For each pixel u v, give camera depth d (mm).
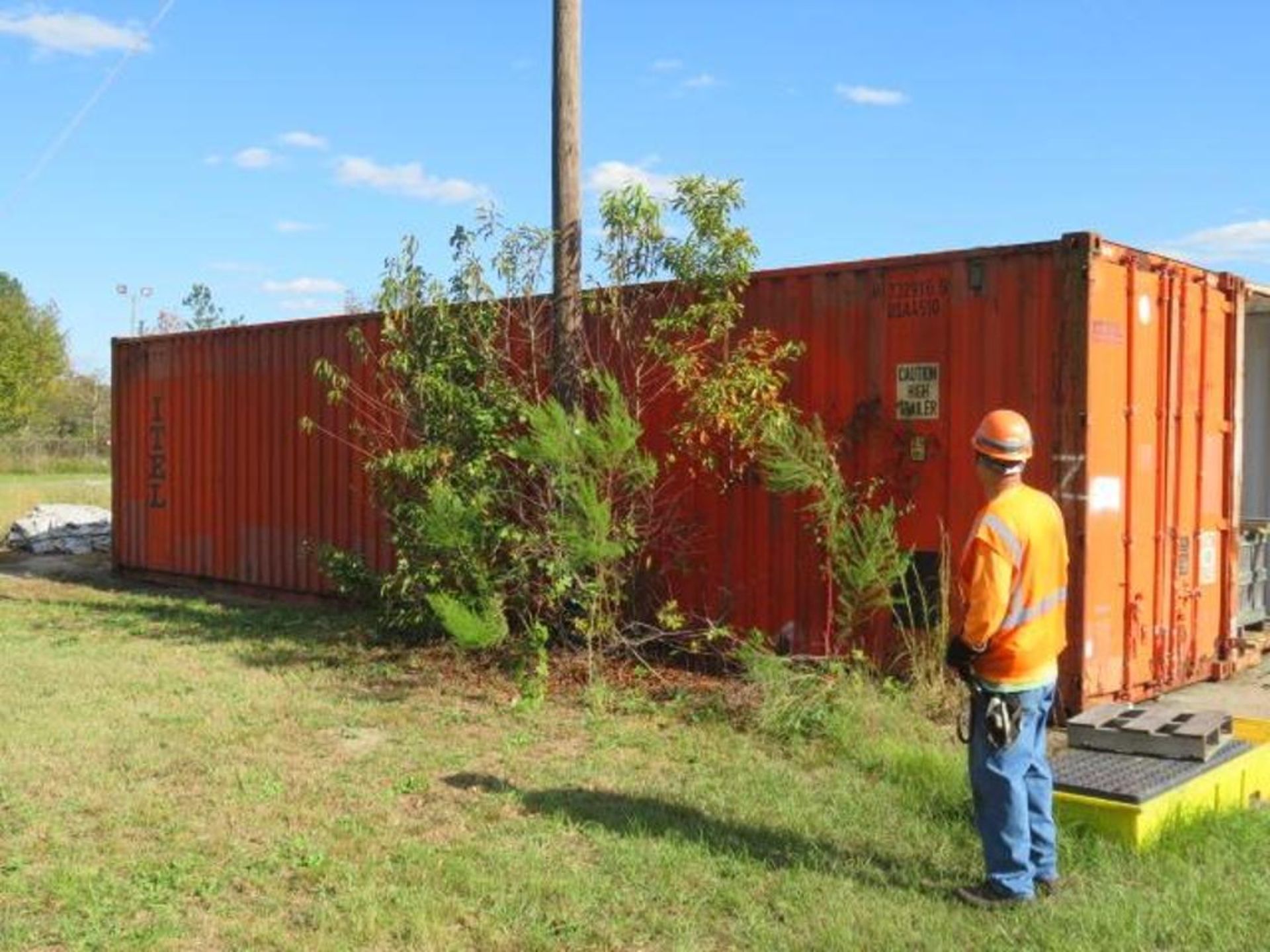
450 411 10117
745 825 6043
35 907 5082
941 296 8727
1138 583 8680
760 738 7754
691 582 10000
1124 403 8492
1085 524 8047
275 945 4703
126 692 9117
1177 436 9141
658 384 10031
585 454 9328
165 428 16062
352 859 5621
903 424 8898
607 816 6203
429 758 7312
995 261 8461
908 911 4941
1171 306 8977
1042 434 8227
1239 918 4762
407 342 10492
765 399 9172
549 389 10266
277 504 14273
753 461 9555
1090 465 8094
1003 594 4836
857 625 8664
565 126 10273
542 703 8766
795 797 6504
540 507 9656
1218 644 9805
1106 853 5438
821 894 5137
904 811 6207
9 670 9930
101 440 55438
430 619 10383
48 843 5828
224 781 6820
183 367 15742
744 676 8852
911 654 8352
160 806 6371
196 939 4793
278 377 14258
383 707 8617
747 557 9672
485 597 9594
